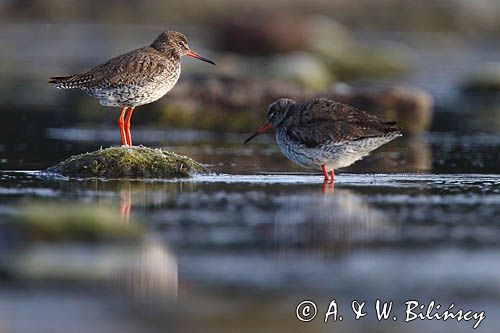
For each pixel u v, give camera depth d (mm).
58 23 55906
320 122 16969
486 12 56250
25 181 17031
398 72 41281
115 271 11336
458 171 19219
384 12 56094
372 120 16891
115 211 14336
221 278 11219
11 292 10539
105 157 17719
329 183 17422
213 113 27109
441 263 11914
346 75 40656
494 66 42188
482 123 28516
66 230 12633
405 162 20594
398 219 14258
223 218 14141
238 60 37219
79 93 31469
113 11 56906
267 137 25609
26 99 31750
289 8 55312
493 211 14859
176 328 9609
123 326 9578
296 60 33969
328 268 11680
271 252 12297
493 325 10164
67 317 9789
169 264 11680
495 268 11719
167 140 24531
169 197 15672
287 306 10391
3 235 12422
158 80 18625
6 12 56969
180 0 56688
